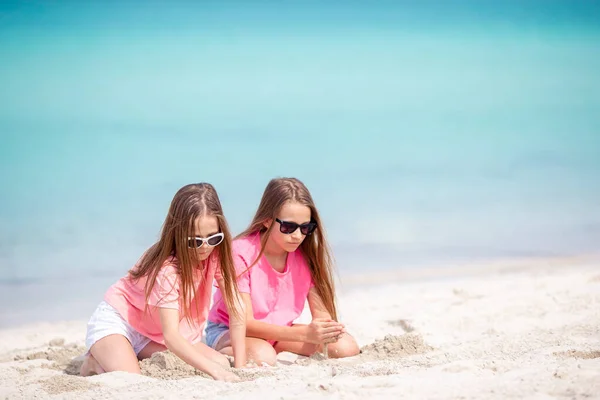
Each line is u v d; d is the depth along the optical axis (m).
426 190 12.17
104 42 28.95
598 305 6.02
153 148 15.86
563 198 11.51
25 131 17.41
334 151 15.65
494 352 4.43
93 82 24.11
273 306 5.02
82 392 3.81
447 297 6.89
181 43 29.88
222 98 22.56
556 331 5.10
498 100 22.09
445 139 16.97
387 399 3.41
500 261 8.49
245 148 15.95
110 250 8.95
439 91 23.77
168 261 4.45
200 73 26.27
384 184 12.62
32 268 8.27
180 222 4.37
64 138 16.70
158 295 4.41
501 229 9.88
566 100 21.80
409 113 20.45
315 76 26.20
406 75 26.47
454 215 10.58
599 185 12.31
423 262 8.50
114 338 4.60
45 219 10.29
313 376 4.07
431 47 31.19
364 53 30.02
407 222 10.26
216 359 4.53
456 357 4.33
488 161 14.45
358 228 9.95
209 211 4.38
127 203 11.27
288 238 4.77
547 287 6.97
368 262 8.51
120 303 4.73
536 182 12.66
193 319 4.72
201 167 14.02
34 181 12.70
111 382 4.02
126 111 20.30
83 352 5.29
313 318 5.16
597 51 29.98
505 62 28.44
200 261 4.51
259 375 4.17
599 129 17.70
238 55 28.97
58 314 6.86
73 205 11.09
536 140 16.55
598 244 9.13
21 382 4.16
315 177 13.17
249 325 4.77
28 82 23.56
